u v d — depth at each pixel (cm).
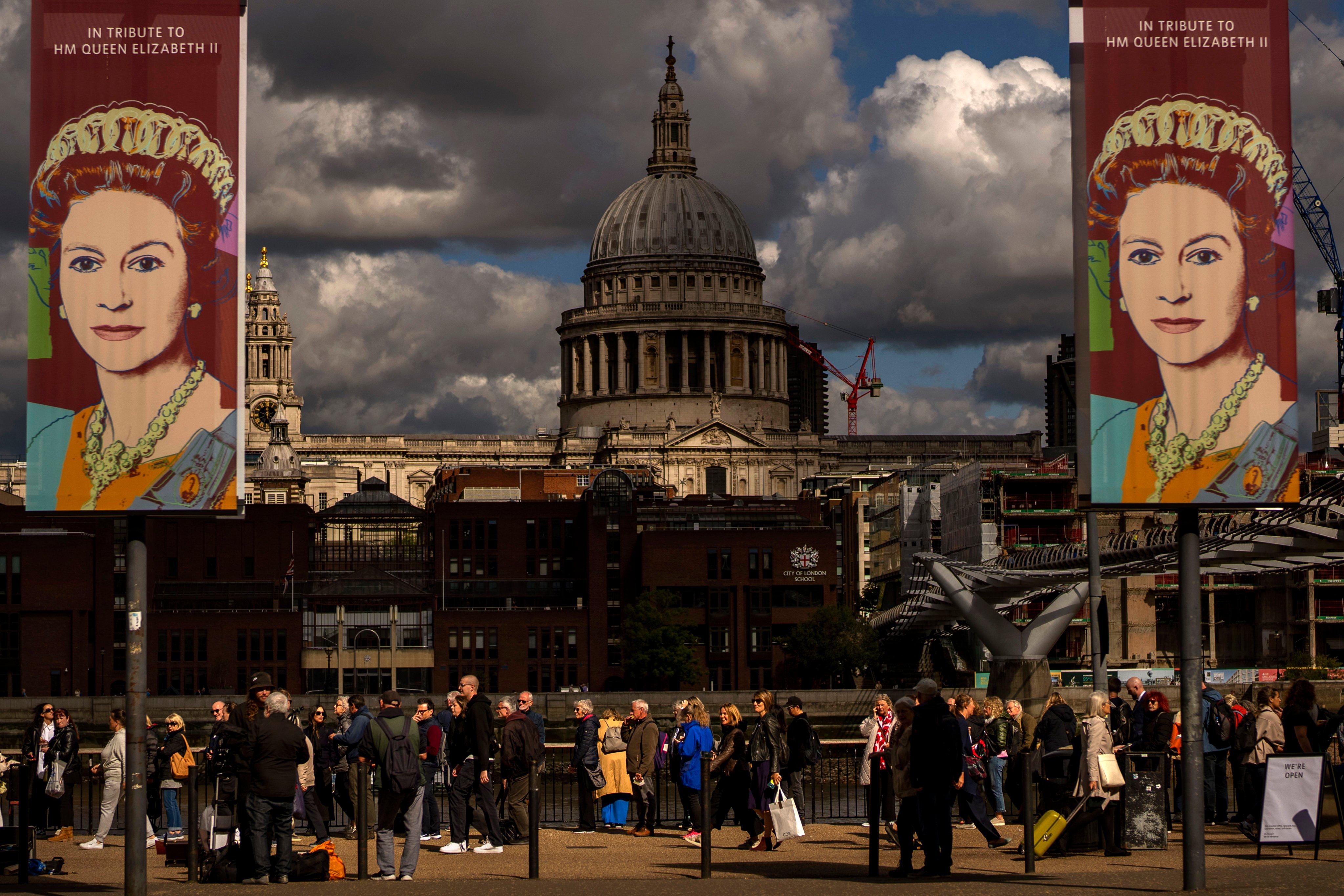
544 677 19038
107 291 3347
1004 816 4809
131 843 3294
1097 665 7462
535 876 3616
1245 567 10438
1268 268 3359
